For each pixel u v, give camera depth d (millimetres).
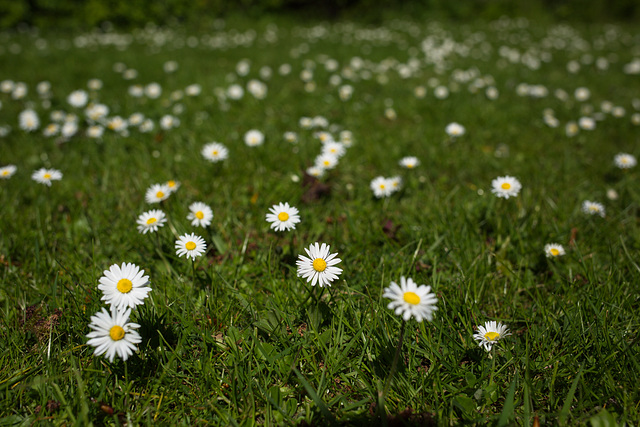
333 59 1213
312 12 2299
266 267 422
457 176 571
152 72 1034
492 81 983
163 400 330
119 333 302
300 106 784
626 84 1036
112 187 539
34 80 946
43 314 378
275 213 391
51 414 319
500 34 1868
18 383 330
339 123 716
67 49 1352
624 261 422
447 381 335
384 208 497
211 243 441
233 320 375
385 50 1377
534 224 473
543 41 1652
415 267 414
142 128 650
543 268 428
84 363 344
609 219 479
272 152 606
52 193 517
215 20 2057
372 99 844
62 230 466
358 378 342
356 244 445
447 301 376
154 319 360
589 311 373
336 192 533
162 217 400
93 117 655
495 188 433
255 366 347
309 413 321
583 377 330
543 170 591
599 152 641
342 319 359
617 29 2088
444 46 1422
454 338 356
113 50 1372
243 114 736
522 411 325
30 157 584
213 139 637
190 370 344
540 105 843
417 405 326
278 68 1102
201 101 808
